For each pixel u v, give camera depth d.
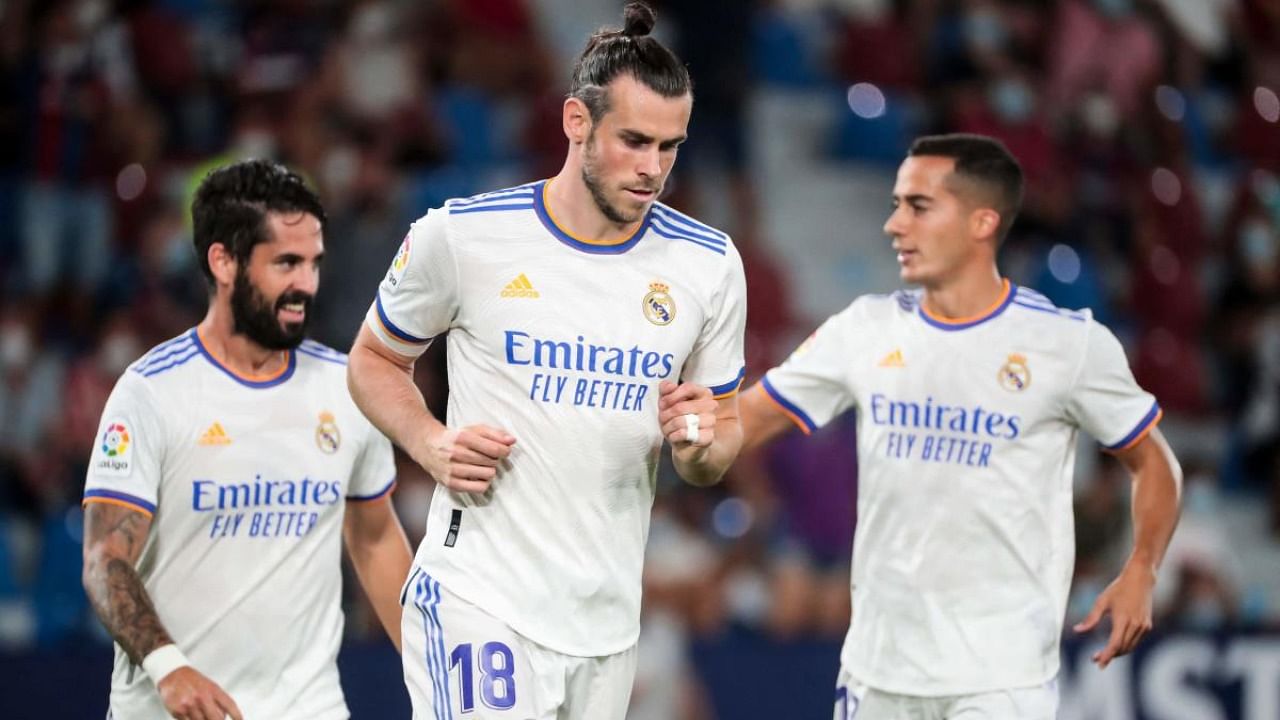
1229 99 48.53
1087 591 30.00
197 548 15.17
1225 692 24.39
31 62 36.94
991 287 17.12
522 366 13.65
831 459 32.00
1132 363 39.84
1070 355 16.80
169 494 15.12
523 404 13.67
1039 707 16.39
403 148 38.66
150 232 34.97
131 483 14.84
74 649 22.62
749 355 36.66
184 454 15.11
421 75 40.47
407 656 14.30
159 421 15.05
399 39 40.41
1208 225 44.59
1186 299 41.56
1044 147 41.53
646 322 13.81
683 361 14.08
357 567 16.48
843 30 47.06
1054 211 41.00
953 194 16.89
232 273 15.18
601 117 13.09
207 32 40.72
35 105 36.69
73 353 34.53
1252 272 41.94
